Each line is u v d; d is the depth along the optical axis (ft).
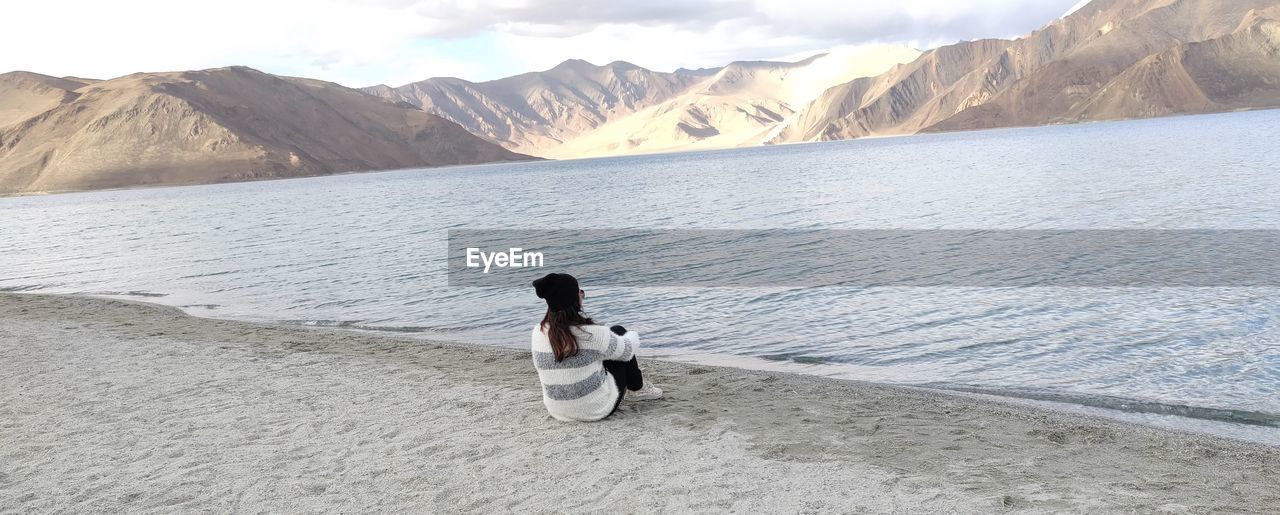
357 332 51.19
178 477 21.50
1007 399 29.48
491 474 20.76
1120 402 28.55
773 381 30.76
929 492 18.34
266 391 31.32
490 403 27.89
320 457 22.81
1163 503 17.48
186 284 82.74
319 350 40.22
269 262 99.50
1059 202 118.62
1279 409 27.04
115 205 367.45
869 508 17.47
